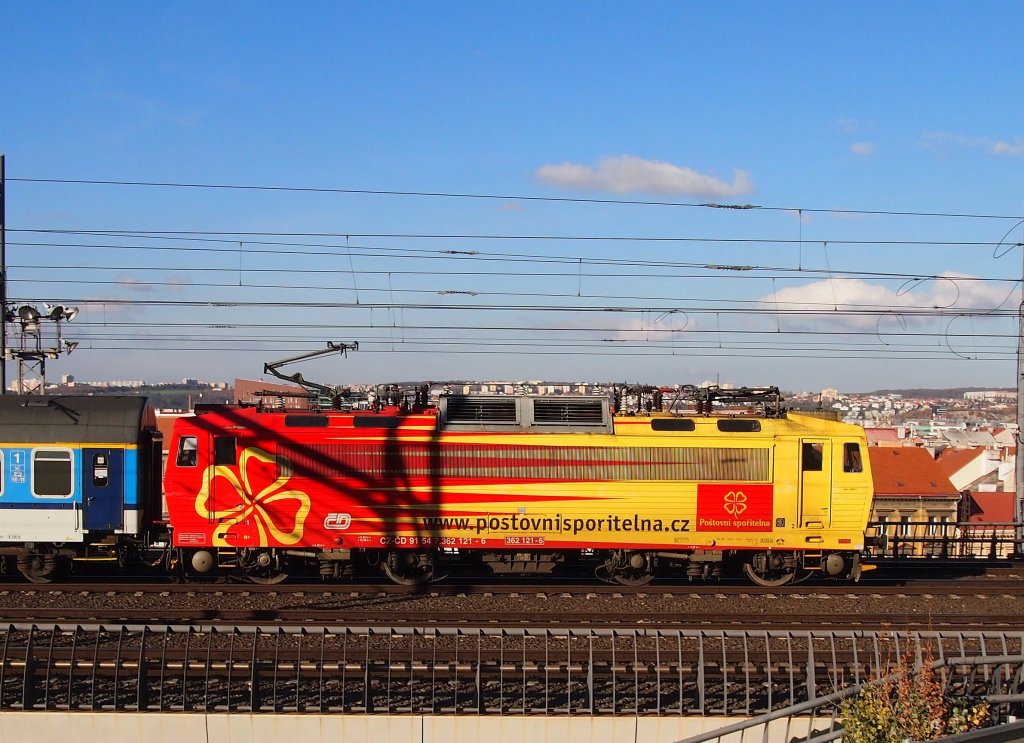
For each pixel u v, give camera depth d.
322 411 19.38
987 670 13.30
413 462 18.67
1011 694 12.30
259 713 12.39
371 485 18.64
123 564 19.25
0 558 18.97
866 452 18.72
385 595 18.20
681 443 18.69
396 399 19.88
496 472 18.69
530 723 12.42
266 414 18.73
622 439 18.70
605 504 18.67
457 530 18.72
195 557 18.80
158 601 17.50
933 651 14.20
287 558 19.23
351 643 15.02
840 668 14.09
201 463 18.52
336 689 13.37
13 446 18.33
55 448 18.38
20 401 18.84
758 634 12.73
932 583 19.72
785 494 18.67
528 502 18.69
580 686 13.59
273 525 18.56
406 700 13.01
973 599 18.23
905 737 10.79
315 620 16.36
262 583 19.11
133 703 12.75
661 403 19.80
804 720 12.38
